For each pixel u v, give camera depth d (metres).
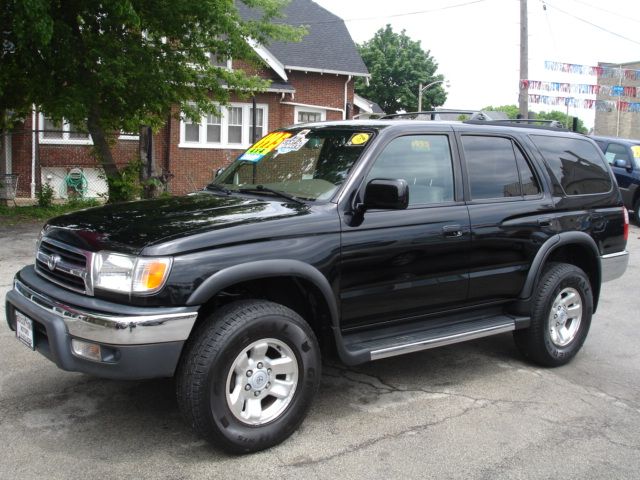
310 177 4.35
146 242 3.38
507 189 4.93
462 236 4.51
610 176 5.82
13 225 11.62
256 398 3.60
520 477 3.46
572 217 5.27
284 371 3.68
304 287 3.92
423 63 49.19
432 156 4.56
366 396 4.53
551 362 5.22
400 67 48.50
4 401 4.22
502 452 3.74
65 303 3.45
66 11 11.58
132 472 3.37
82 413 4.07
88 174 17.75
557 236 5.10
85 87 11.90
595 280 5.60
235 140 21.33
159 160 20.03
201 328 3.48
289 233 3.72
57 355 3.40
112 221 3.77
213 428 3.40
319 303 3.92
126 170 13.41
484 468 3.54
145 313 3.25
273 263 3.59
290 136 4.91
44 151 17.39
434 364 5.29
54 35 11.10
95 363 3.32
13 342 5.37
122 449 3.61
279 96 21.78
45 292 3.63
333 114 23.73
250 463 3.50
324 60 23.42
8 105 13.29
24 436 3.74
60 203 14.67
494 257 4.74
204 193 4.68
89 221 3.83
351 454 3.65
